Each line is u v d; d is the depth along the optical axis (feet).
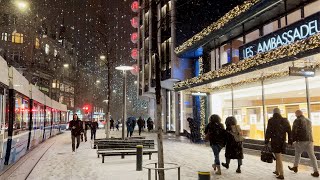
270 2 46.98
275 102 52.11
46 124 88.12
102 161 42.27
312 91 44.75
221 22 61.62
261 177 31.40
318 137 43.68
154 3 30.07
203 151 57.00
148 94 136.56
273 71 46.73
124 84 63.10
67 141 86.63
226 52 69.51
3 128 36.55
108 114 75.41
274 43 47.88
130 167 38.14
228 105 67.51
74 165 39.96
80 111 296.30
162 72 99.25
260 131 55.47
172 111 126.21
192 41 76.74
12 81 41.16
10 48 184.44
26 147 53.67
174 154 52.31
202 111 79.25
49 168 37.63
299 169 35.27
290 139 30.66
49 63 230.07
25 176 33.50
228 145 34.06
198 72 87.76
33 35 197.98
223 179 30.50
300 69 38.32
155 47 28.63
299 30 42.60
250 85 57.72
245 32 60.85
